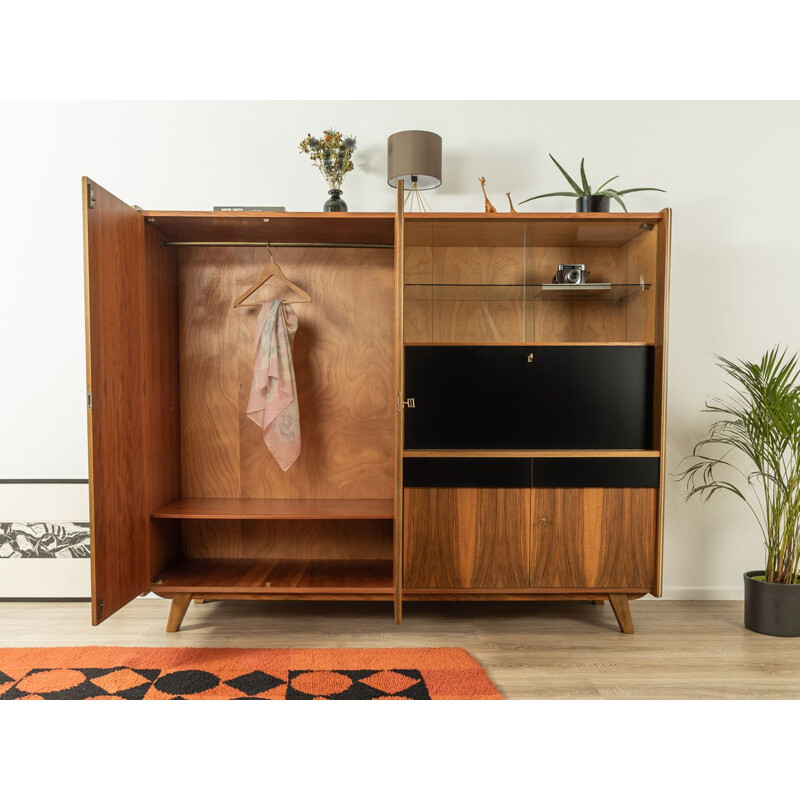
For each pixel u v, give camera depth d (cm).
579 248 323
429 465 285
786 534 290
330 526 334
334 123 331
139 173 329
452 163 332
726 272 329
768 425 284
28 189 325
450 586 287
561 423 291
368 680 238
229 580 295
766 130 327
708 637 284
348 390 332
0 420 328
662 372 283
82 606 321
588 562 288
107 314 251
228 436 332
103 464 247
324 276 330
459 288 314
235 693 226
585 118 330
